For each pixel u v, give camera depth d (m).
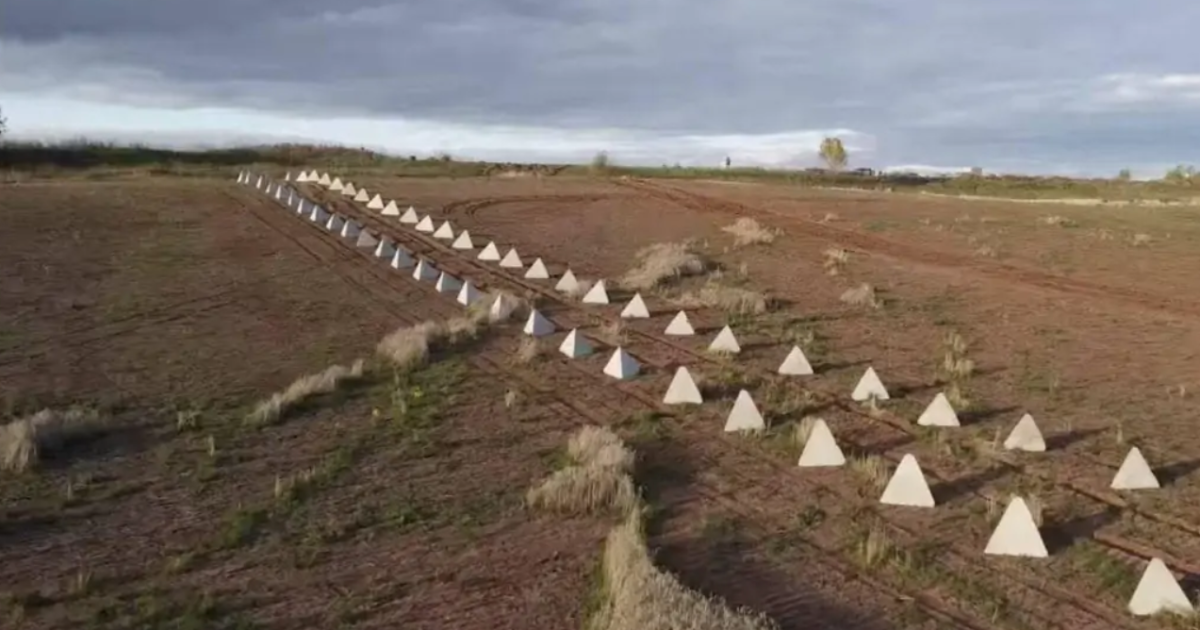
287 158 82.06
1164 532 11.88
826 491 13.20
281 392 18.00
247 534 11.89
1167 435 15.59
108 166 67.81
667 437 15.42
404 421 16.28
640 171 77.31
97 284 27.69
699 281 29.06
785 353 20.91
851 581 10.58
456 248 34.78
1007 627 9.59
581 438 14.72
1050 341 22.16
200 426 16.08
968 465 14.20
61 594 10.29
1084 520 12.23
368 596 10.27
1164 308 25.92
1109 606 10.04
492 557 11.23
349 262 31.84
